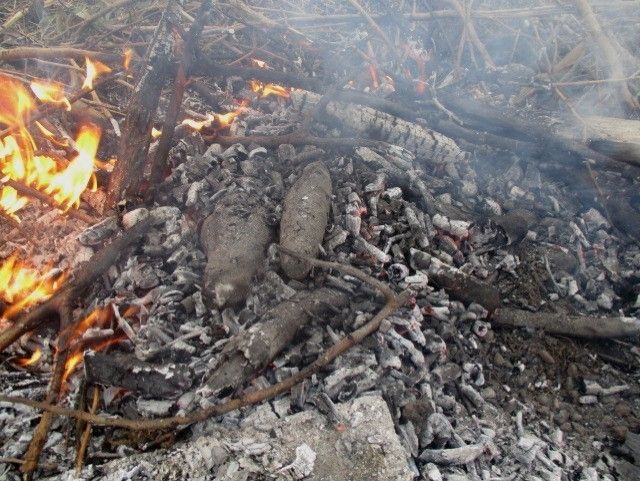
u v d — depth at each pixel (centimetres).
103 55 625
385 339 397
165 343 380
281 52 766
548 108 735
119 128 585
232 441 324
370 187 515
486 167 636
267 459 314
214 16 789
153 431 340
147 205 486
